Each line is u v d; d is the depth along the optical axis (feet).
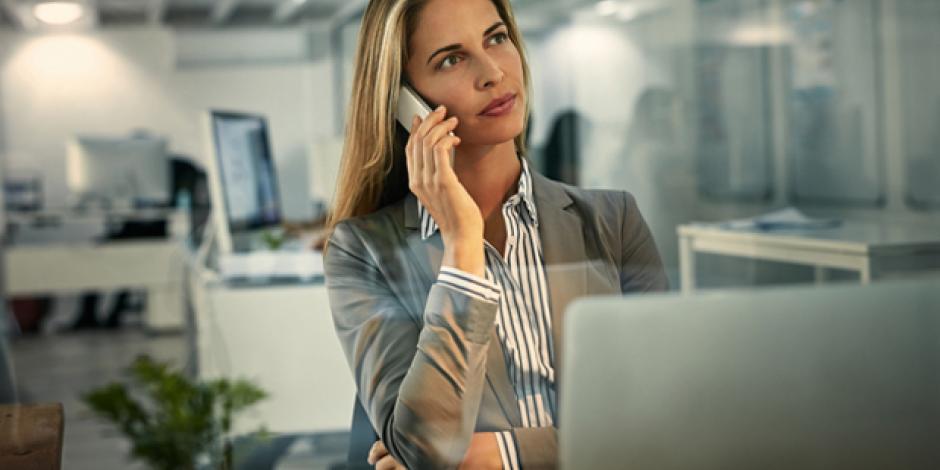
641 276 2.74
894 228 7.29
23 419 2.68
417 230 2.69
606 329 2.38
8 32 23.54
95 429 8.63
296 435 3.46
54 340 14.33
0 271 14.98
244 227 6.40
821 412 2.39
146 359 9.92
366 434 2.66
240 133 6.80
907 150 7.29
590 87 13.65
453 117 2.68
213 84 24.14
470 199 2.63
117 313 15.57
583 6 14.03
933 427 2.40
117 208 16.11
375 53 2.72
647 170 12.00
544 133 13.48
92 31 23.97
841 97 8.39
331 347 3.63
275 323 3.80
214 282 4.70
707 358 2.38
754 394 2.39
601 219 2.74
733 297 2.40
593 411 2.37
